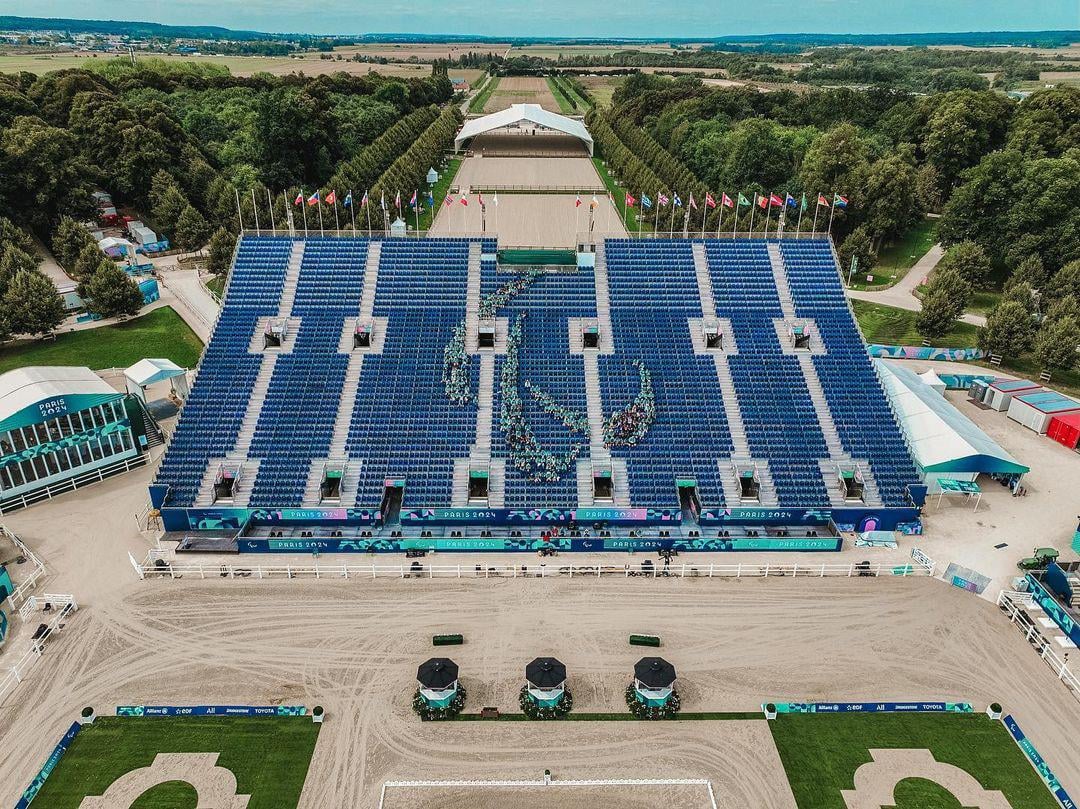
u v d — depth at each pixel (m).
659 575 62.94
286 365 79.38
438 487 70.06
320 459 71.81
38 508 71.25
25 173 138.25
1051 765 45.59
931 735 47.78
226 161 175.25
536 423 74.75
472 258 89.31
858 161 146.62
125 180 154.75
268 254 89.25
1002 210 132.25
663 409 76.44
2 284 106.31
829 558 65.44
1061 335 96.50
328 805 42.47
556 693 48.81
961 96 173.62
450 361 79.88
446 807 42.41
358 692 50.47
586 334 83.00
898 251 154.25
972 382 98.12
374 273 87.88
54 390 72.50
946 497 75.19
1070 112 160.25
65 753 45.59
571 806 42.59
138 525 68.94
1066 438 84.44
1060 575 58.00
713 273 89.50
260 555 65.31
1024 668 53.19
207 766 44.84
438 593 60.53
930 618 58.09
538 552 65.81
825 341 83.50
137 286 115.81
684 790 43.72
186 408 75.25
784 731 47.91
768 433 74.94
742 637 55.84
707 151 183.12
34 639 54.03
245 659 53.25
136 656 53.34
